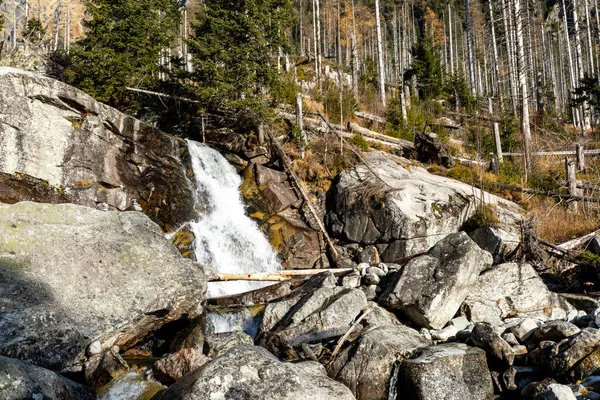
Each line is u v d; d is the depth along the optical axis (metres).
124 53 16.66
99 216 8.86
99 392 6.62
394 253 14.02
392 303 9.19
